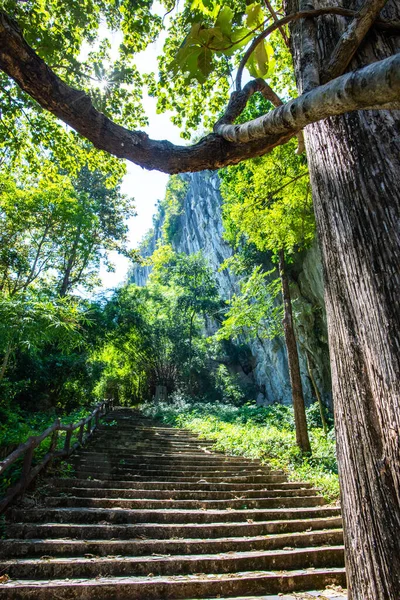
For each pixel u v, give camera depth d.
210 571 3.41
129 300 21.89
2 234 12.49
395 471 1.04
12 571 3.05
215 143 1.54
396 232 1.20
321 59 1.54
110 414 14.68
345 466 1.24
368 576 1.08
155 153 1.46
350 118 1.42
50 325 6.02
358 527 1.14
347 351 1.27
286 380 18.39
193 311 23.58
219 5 2.12
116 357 22.36
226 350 24.14
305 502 5.50
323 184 1.49
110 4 5.04
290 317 9.67
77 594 2.86
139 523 4.19
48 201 12.59
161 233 49.12
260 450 8.45
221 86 5.44
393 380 1.09
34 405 12.30
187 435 10.68
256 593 3.18
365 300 1.22
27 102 5.79
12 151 6.59
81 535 3.71
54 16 5.10
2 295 6.16
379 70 0.77
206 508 4.91
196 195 31.84
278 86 7.35
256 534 4.26
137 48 5.43
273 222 8.12
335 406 1.35
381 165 1.29
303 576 3.36
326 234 1.44
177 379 21.92
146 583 3.00
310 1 1.60
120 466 6.28
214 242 27.23
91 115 1.32
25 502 4.13
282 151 7.47
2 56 1.18
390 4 1.51
